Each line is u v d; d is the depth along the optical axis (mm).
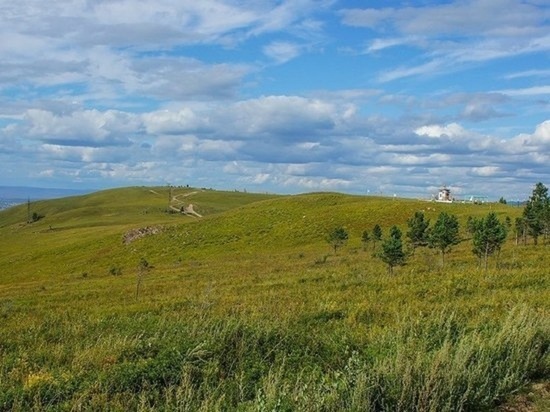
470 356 7734
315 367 8188
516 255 36375
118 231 100938
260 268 44938
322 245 68438
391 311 14992
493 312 13422
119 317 18000
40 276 73312
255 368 8344
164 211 169500
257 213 93875
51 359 10172
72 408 6664
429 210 80438
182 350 8844
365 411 6039
